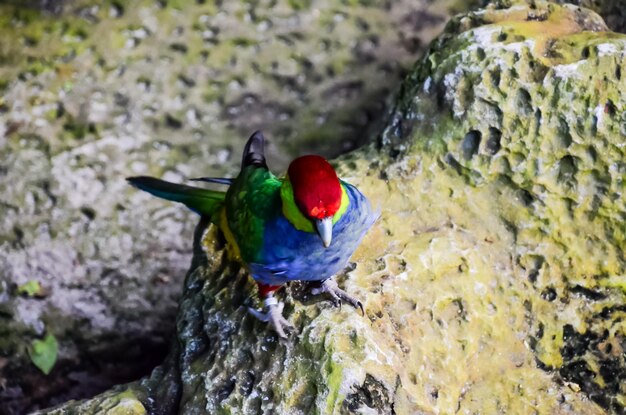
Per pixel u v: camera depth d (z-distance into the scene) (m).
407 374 6.49
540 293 7.36
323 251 6.09
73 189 9.46
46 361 9.14
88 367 9.31
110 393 7.23
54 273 9.26
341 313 6.48
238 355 6.70
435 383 6.70
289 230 6.03
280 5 10.36
